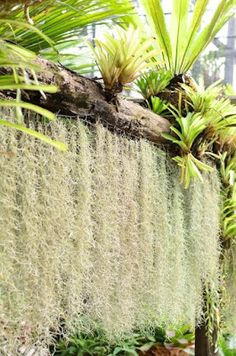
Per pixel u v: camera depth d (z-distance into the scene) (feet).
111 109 7.01
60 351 11.80
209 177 10.43
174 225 8.93
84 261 6.17
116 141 7.20
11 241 5.00
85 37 6.68
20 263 5.17
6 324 5.02
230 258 11.51
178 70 9.82
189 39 9.54
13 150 5.11
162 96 9.63
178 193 9.18
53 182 5.69
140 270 7.75
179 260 8.93
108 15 6.14
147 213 7.84
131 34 6.66
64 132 5.98
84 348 12.03
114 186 6.97
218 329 11.73
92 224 6.48
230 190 11.21
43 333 5.63
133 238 7.49
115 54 6.57
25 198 5.27
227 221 11.17
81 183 6.22
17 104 4.16
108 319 6.97
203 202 10.00
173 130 8.76
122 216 7.28
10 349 5.06
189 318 10.01
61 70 6.06
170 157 9.09
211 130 9.61
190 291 9.78
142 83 9.50
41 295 5.41
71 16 5.85
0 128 4.98
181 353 13.44
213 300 11.14
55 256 5.62
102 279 6.71
